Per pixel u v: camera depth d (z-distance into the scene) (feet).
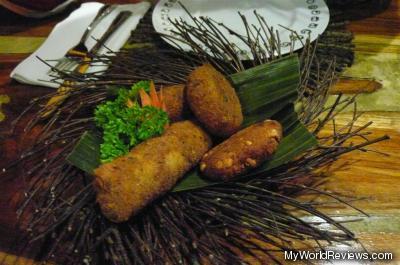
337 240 1.15
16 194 1.41
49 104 1.62
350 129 1.38
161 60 1.64
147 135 1.25
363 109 1.53
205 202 1.23
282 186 1.33
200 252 1.16
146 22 1.90
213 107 1.25
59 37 1.85
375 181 1.34
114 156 1.24
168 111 1.36
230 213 1.22
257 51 1.60
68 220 1.27
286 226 1.18
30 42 1.96
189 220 1.22
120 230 1.20
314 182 1.36
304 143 1.27
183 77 1.53
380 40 1.78
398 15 1.89
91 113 1.53
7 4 2.03
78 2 2.15
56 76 1.66
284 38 1.67
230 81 1.39
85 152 1.28
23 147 1.53
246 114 1.38
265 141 1.20
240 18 1.78
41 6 2.07
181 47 1.66
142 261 1.14
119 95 1.34
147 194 1.17
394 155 1.40
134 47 1.82
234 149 1.21
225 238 1.24
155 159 1.19
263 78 1.38
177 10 1.85
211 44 1.62
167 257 1.15
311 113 1.41
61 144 1.50
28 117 1.63
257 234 1.23
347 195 1.32
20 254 1.27
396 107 1.53
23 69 1.74
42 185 1.33
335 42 1.72
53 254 1.25
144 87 1.37
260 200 1.25
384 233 1.23
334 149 1.33
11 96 1.71
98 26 1.87
